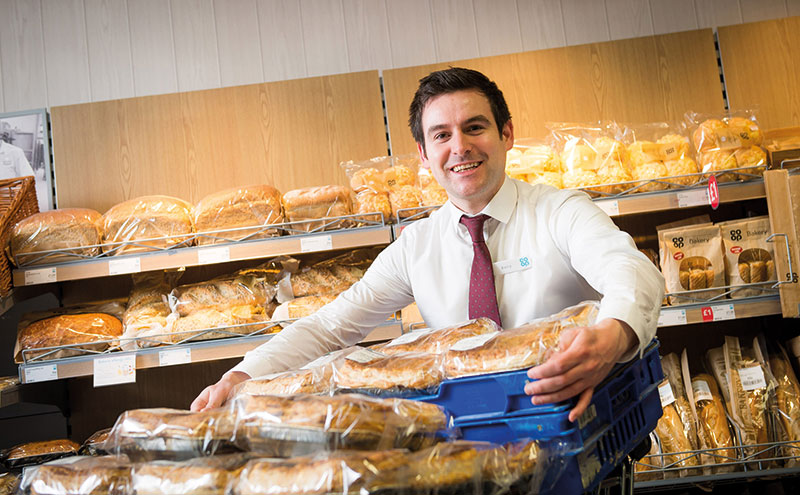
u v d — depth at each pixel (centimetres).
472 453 81
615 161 270
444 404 98
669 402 260
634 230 316
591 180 268
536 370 89
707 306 257
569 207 157
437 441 90
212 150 320
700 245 264
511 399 94
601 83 319
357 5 350
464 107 154
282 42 349
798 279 249
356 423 83
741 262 263
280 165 319
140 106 322
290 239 269
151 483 84
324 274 287
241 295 278
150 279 301
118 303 294
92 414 316
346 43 348
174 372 321
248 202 274
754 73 315
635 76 319
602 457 99
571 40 345
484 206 166
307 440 84
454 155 155
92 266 268
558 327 101
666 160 272
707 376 274
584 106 317
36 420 311
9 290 268
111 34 349
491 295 160
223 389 137
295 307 270
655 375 128
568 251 154
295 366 158
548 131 316
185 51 348
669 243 266
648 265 121
